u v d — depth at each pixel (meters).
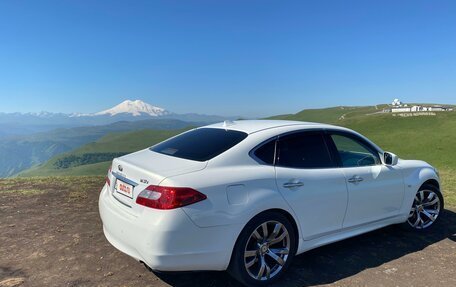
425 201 5.84
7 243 5.03
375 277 4.27
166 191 3.49
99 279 4.07
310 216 4.32
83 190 8.33
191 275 4.21
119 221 3.83
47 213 6.45
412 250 5.07
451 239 5.51
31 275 4.14
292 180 4.18
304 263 4.61
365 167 5.00
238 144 4.12
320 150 4.66
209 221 3.57
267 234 4.01
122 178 4.07
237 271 3.80
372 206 5.00
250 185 3.87
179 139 4.84
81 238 5.26
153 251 3.46
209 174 3.74
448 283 4.14
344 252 4.96
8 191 8.13
